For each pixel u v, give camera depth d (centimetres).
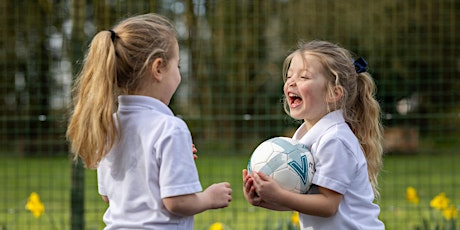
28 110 894
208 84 818
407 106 759
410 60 820
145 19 357
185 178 327
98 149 337
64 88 838
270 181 350
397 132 1000
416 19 779
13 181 1150
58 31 783
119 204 342
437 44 897
